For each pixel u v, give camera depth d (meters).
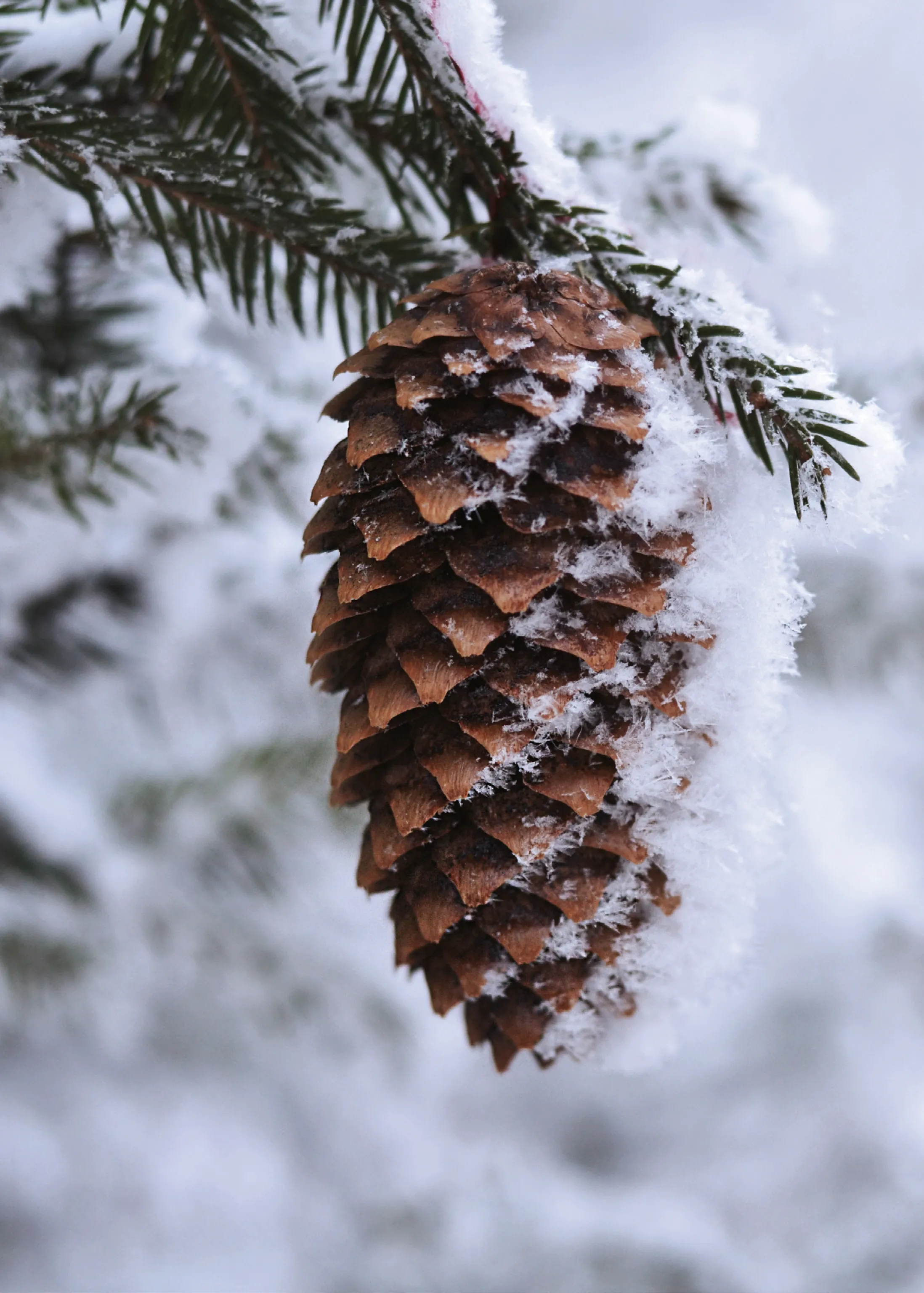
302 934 0.90
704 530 0.42
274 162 0.47
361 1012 0.93
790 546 0.43
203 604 0.69
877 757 1.35
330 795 0.44
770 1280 1.25
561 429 0.41
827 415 0.41
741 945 0.44
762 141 0.92
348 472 0.42
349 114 0.46
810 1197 1.38
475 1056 1.39
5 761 0.74
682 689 0.42
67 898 0.72
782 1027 1.43
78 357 0.53
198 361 0.52
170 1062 1.16
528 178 0.43
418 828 0.42
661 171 0.50
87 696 0.74
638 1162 1.49
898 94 1.09
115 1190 1.22
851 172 1.09
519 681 0.41
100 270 0.52
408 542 0.41
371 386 0.42
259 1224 1.25
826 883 1.38
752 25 1.14
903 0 1.09
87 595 0.66
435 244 0.45
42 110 0.43
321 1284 1.21
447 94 0.43
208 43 0.45
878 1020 1.42
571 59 1.15
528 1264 1.15
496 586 0.41
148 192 0.45
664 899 0.42
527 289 0.42
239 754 0.75
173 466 0.52
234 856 0.79
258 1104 1.27
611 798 0.42
